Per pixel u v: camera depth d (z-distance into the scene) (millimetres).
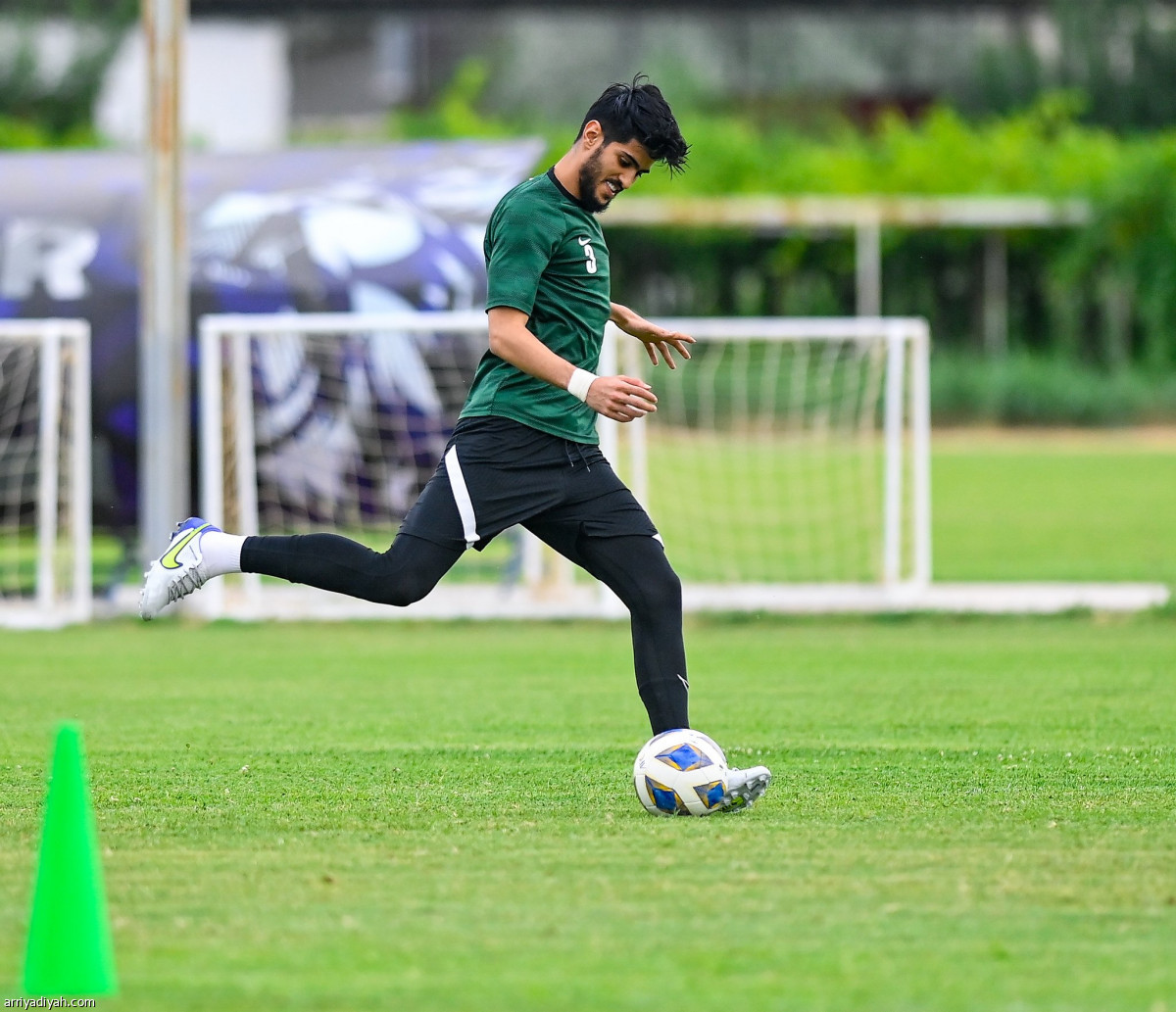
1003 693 26078
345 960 11898
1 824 16547
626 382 15727
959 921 12844
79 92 123375
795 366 89125
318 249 44219
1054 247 102750
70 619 37062
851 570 45656
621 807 17250
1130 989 11281
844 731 22547
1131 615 35469
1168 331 99625
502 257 16141
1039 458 81500
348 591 16328
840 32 144500
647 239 103500
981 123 129250
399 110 150625
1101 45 126812
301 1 126250
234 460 39156
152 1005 10961
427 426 43281
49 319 43906
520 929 12648
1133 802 17406
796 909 13164
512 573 39875
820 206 96375
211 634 35062
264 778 19078
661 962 11844
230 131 131250
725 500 63750
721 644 32719
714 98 142625
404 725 23297
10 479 43406
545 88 152625
